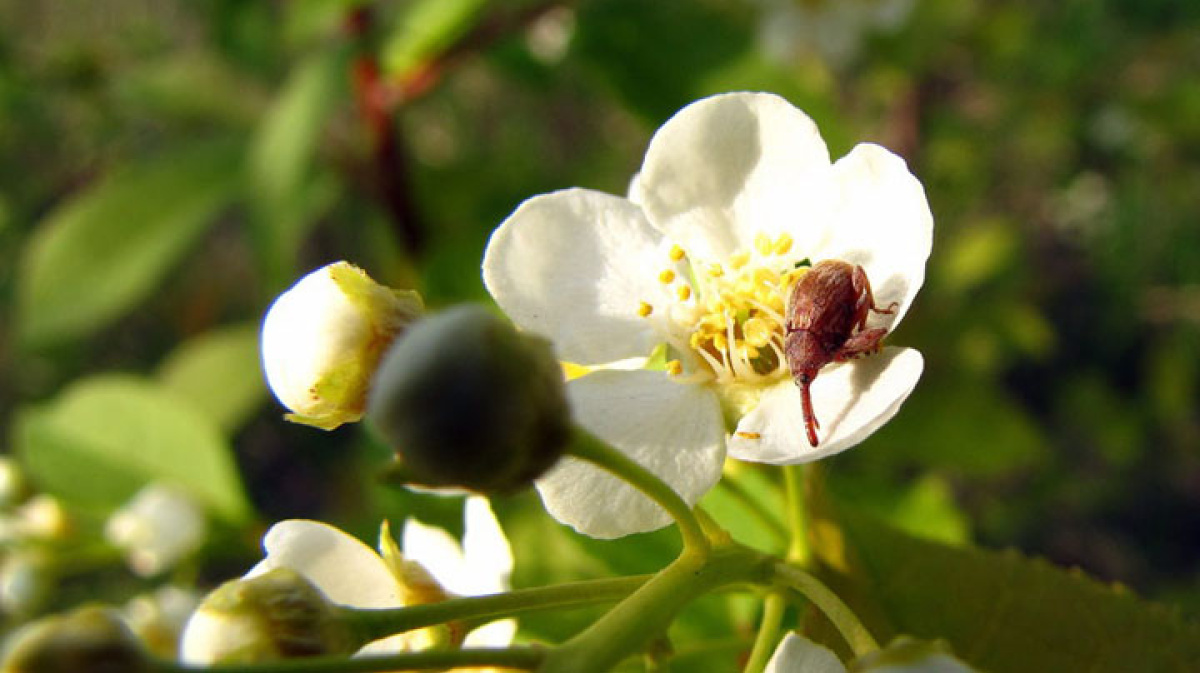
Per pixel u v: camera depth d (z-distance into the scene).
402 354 0.05
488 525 0.06
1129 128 0.18
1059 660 0.06
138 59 0.15
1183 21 0.18
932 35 0.15
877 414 0.06
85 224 0.12
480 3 0.10
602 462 0.05
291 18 0.10
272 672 0.05
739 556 0.06
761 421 0.06
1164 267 0.19
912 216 0.06
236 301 0.20
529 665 0.05
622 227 0.06
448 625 0.06
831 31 0.14
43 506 0.10
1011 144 0.19
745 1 0.14
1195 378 0.19
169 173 0.12
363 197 0.13
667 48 0.10
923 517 0.09
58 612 0.15
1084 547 0.19
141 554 0.10
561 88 0.15
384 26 0.10
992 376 0.17
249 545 0.10
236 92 0.13
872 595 0.06
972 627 0.06
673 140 0.06
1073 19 0.18
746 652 0.07
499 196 0.12
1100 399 0.19
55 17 0.20
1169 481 0.19
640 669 0.06
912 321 0.14
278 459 0.21
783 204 0.06
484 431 0.05
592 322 0.06
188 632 0.05
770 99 0.06
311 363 0.06
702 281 0.06
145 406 0.10
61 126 0.16
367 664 0.05
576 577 0.07
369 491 0.10
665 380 0.06
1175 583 0.18
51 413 0.10
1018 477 0.18
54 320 0.11
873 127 0.17
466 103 0.20
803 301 0.06
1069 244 0.21
